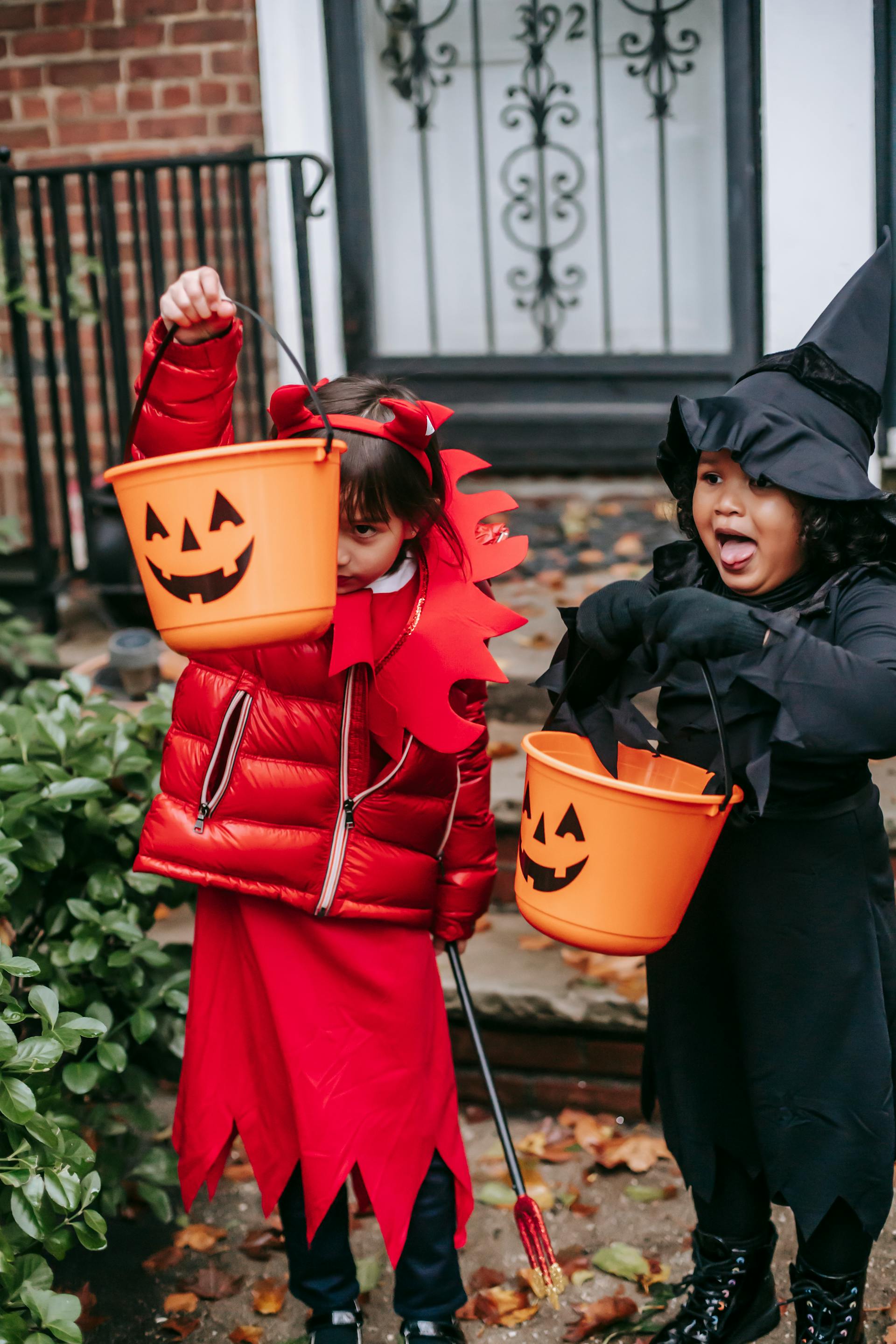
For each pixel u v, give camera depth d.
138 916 2.38
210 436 1.72
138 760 2.33
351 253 4.69
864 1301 2.10
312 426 1.67
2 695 4.01
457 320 4.93
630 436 4.75
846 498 1.58
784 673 1.52
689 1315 1.97
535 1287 1.90
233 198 3.92
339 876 1.84
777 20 3.88
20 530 4.76
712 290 4.73
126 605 4.02
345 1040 1.88
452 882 2.00
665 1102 1.94
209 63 4.39
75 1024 1.91
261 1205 2.31
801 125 3.95
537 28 4.59
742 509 1.66
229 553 1.44
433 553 1.81
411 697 1.78
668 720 1.78
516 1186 1.94
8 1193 1.95
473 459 1.91
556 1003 2.67
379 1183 1.87
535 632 3.58
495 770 3.16
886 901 1.82
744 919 1.77
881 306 1.71
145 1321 2.26
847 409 1.68
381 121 4.74
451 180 4.79
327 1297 1.95
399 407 1.64
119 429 3.99
